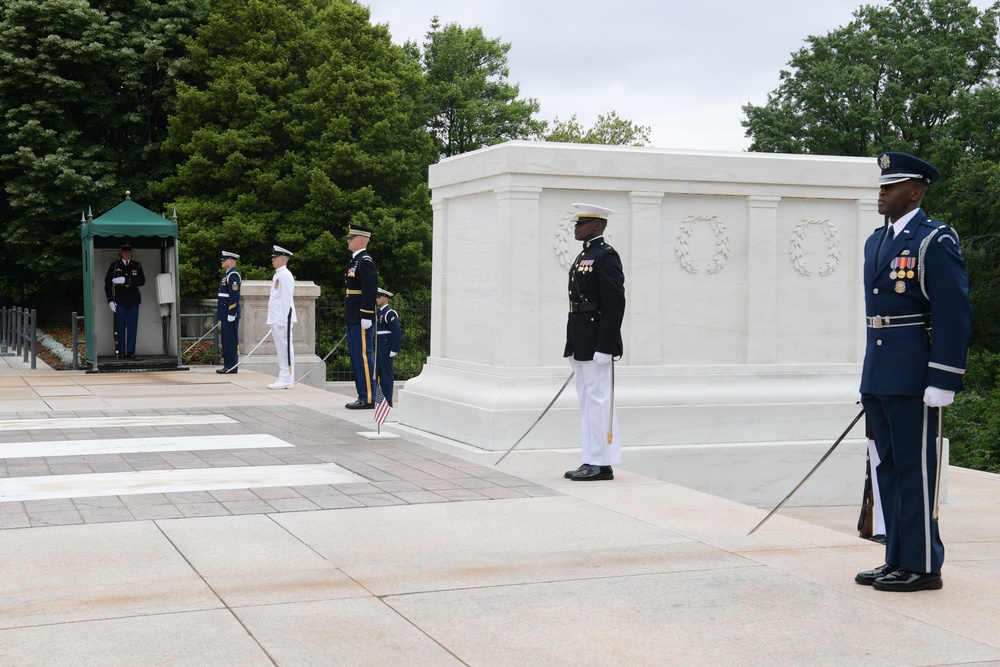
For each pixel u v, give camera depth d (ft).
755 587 18.10
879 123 149.18
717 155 34.99
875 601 17.48
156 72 118.83
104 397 48.88
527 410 32.63
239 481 26.91
